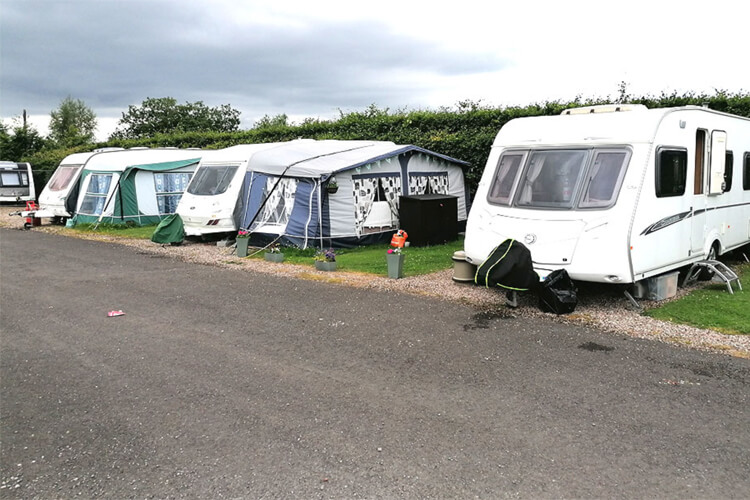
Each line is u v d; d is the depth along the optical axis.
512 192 7.91
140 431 4.24
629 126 7.42
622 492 3.40
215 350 6.05
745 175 9.80
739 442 3.97
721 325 6.66
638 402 4.63
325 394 4.86
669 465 3.69
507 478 3.56
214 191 14.49
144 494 3.45
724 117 8.98
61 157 31.39
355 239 13.27
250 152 14.57
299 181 12.90
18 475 3.68
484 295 8.27
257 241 13.70
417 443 4.00
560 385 4.99
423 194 14.43
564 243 7.20
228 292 8.83
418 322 7.00
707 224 8.65
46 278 10.09
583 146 7.57
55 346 6.23
